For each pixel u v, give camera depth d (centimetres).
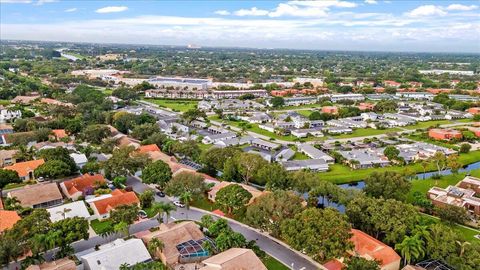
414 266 11138
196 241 12244
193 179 15762
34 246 10806
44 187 15738
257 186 18288
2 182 15925
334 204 16362
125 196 15275
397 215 12462
